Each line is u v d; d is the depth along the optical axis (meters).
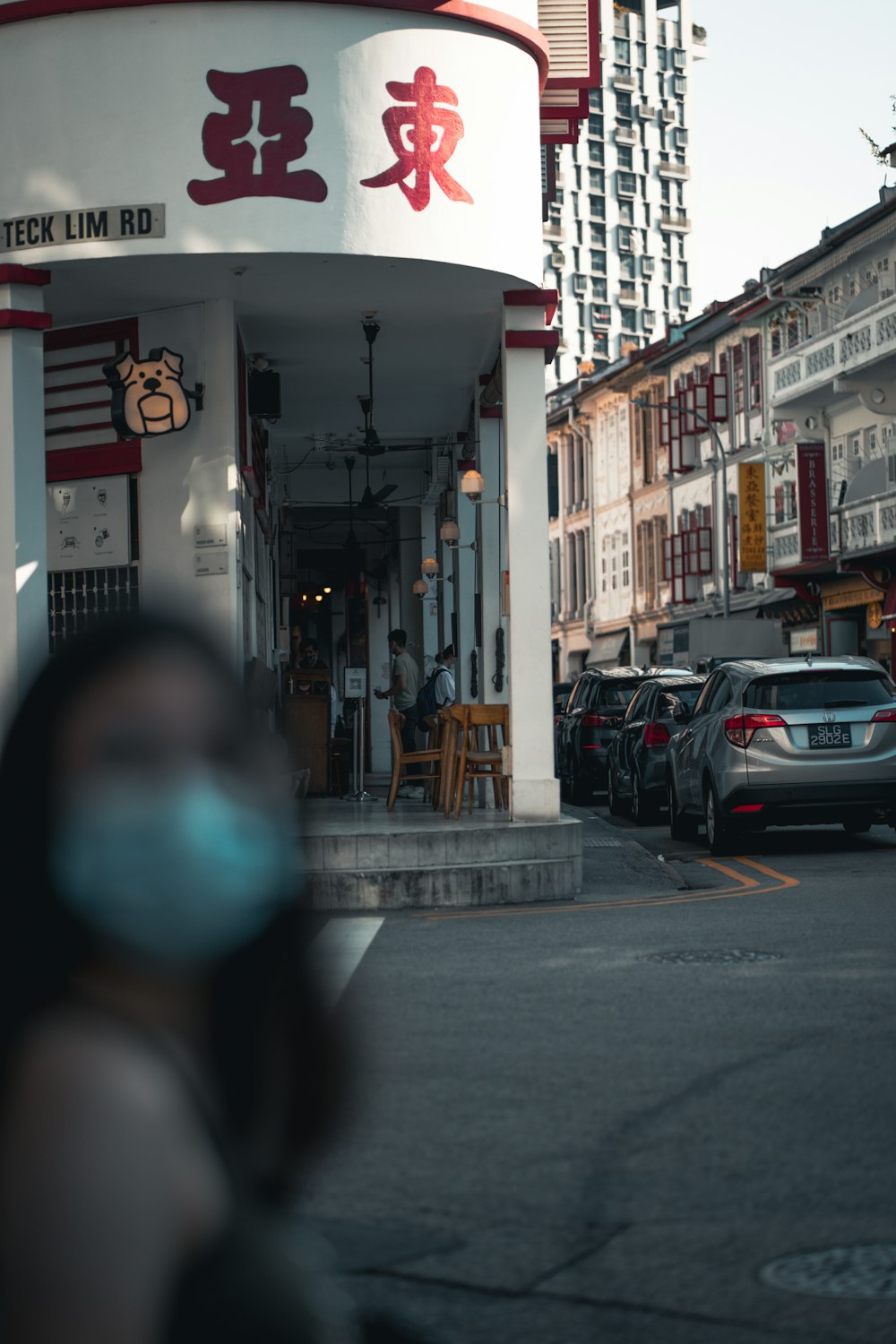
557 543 82.81
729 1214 5.00
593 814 26.23
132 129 13.38
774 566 52.62
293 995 1.41
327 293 14.74
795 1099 6.36
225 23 13.36
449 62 13.88
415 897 13.16
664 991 8.74
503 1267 4.59
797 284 50.62
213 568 15.09
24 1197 1.15
